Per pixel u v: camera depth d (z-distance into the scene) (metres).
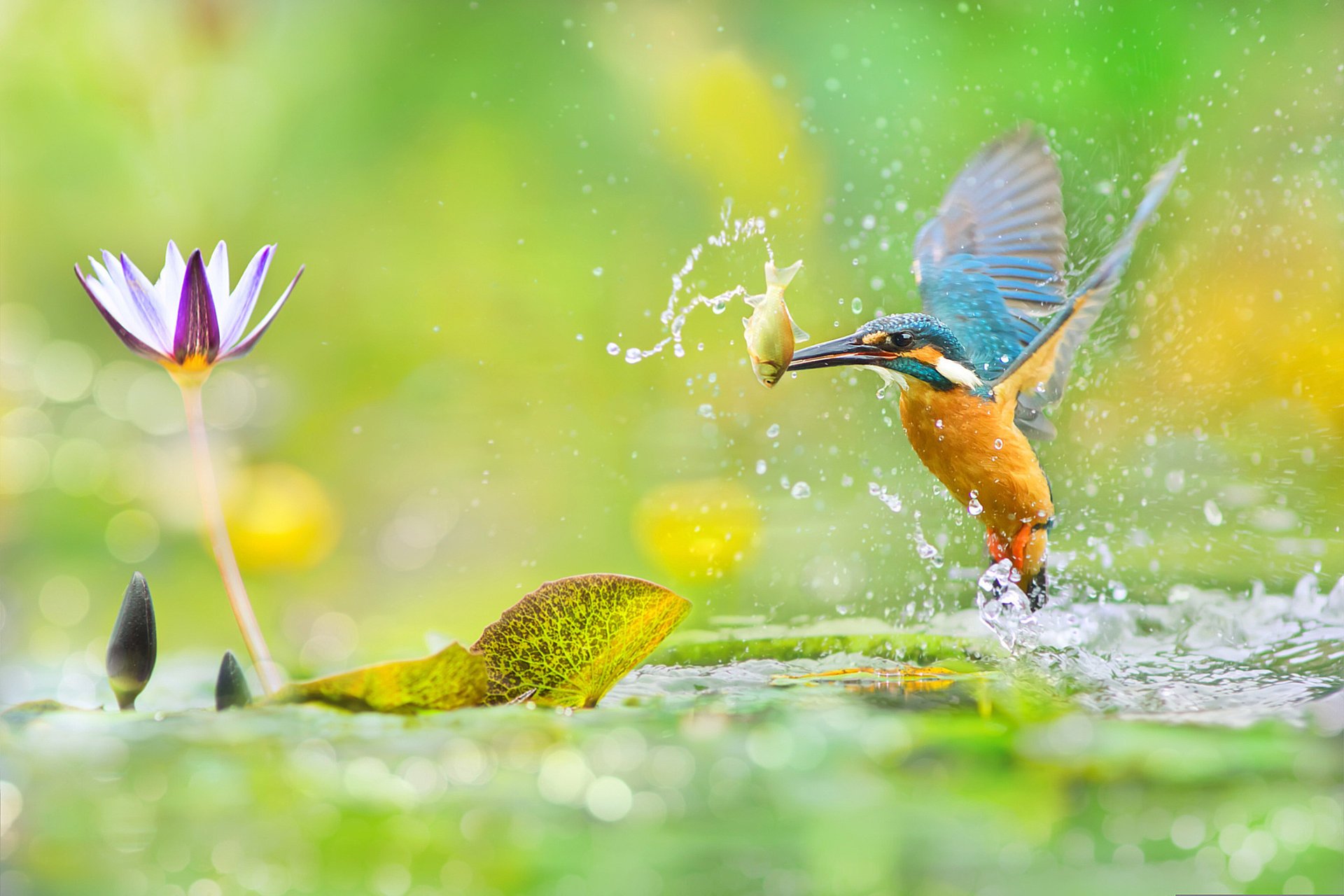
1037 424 5.66
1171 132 6.44
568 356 6.86
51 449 6.14
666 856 5.36
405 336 6.98
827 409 6.16
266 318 5.46
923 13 7.09
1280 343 6.12
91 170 7.28
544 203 7.43
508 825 5.38
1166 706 5.51
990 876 5.31
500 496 6.05
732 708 5.49
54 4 7.10
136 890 5.22
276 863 5.36
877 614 5.72
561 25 7.66
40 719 5.46
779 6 7.35
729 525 5.89
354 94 7.62
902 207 6.76
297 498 5.96
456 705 5.48
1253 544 5.81
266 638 5.73
